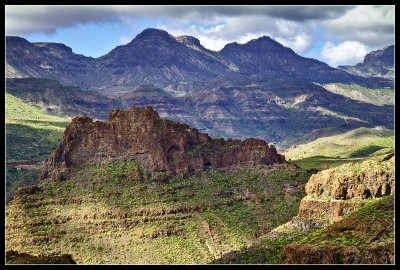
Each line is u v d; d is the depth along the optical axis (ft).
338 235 603.67
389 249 538.47
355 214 629.10
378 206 622.54
